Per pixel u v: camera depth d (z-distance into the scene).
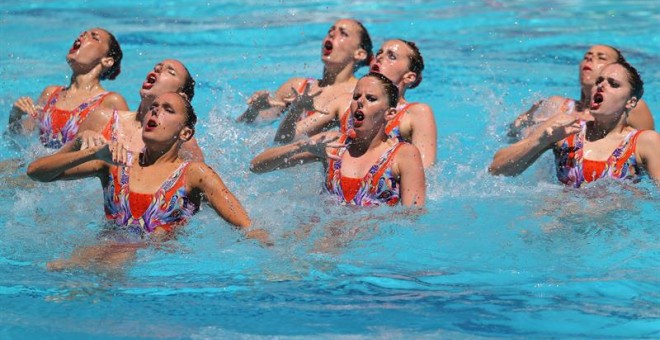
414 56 24.11
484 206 20.91
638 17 44.03
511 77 34.19
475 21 43.47
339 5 46.88
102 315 15.27
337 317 15.30
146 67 35.06
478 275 17.30
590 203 20.80
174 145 18.84
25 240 18.61
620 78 21.48
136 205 18.62
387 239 18.89
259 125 26.64
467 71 35.03
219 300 15.98
